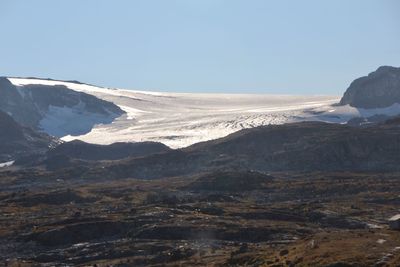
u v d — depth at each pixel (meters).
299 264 129.75
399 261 119.12
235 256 154.50
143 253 177.25
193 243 186.25
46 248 194.62
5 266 168.88
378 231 154.62
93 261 173.38
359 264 121.25
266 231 195.75
